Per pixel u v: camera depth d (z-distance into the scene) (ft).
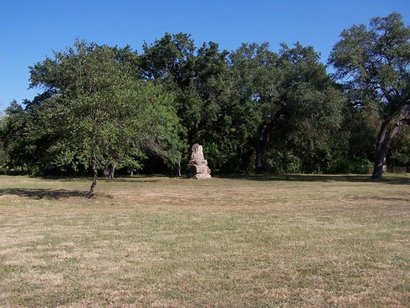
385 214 47.26
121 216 46.68
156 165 157.69
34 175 144.46
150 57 147.33
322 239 33.37
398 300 19.95
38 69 119.03
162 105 124.16
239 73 146.30
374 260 26.91
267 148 164.25
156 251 29.53
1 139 153.99
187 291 21.35
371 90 117.19
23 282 22.80
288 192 80.23
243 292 21.17
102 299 20.30
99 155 65.10
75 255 28.40
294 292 21.12
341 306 19.26
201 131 148.77
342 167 171.63
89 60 65.26
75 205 58.13
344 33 119.03
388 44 116.88
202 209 54.39
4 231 37.04
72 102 60.75
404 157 173.58
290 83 139.03
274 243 31.96
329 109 114.21
